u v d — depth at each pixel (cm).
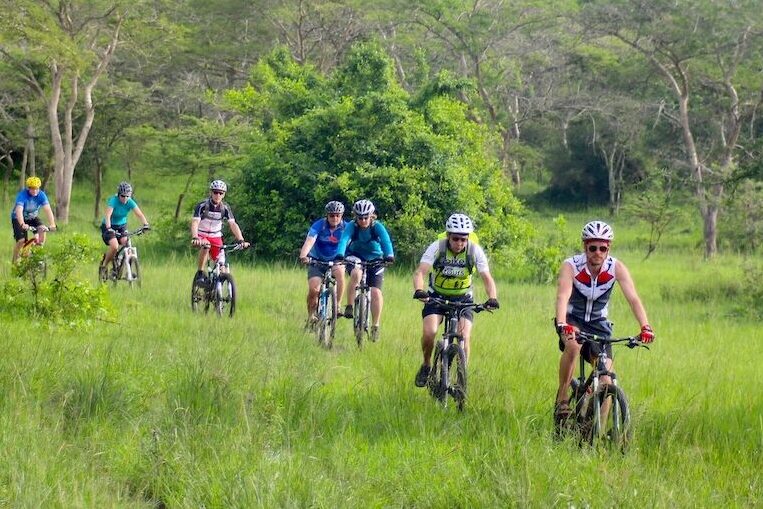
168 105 9956
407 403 1772
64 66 7169
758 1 7494
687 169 9112
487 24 8706
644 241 8569
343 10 9025
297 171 5556
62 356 1948
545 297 4153
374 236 2488
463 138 6112
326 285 2506
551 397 1869
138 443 1436
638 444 1520
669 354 2634
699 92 8962
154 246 5669
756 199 7544
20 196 3503
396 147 5675
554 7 8869
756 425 1705
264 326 2702
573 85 10925
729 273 5619
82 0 7156
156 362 1983
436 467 1370
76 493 1207
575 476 1331
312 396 1711
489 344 2588
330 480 1310
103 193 10862
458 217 1855
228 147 8181
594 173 12075
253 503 1202
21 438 1384
